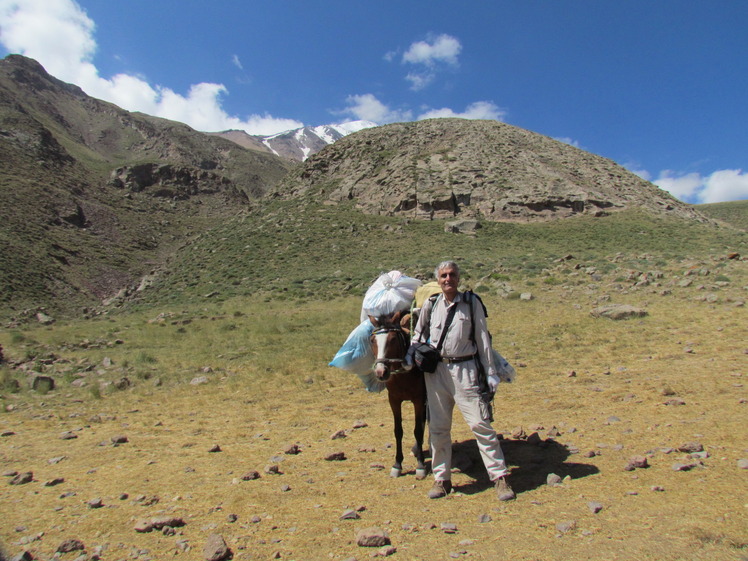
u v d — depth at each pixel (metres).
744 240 37.94
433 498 4.47
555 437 5.91
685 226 45.44
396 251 40.56
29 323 29.34
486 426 4.51
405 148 68.19
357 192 60.47
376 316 5.11
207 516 4.36
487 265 31.66
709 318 13.44
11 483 5.54
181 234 74.25
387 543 3.62
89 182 82.25
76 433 7.94
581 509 3.87
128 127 163.75
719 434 5.25
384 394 9.59
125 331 22.16
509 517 3.89
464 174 56.50
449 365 4.63
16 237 47.72
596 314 15.72
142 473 5.73
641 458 4.64
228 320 22.53
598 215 48.97
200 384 11.84
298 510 4.38
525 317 17.05
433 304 4.76
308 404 9.20
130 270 53.25
